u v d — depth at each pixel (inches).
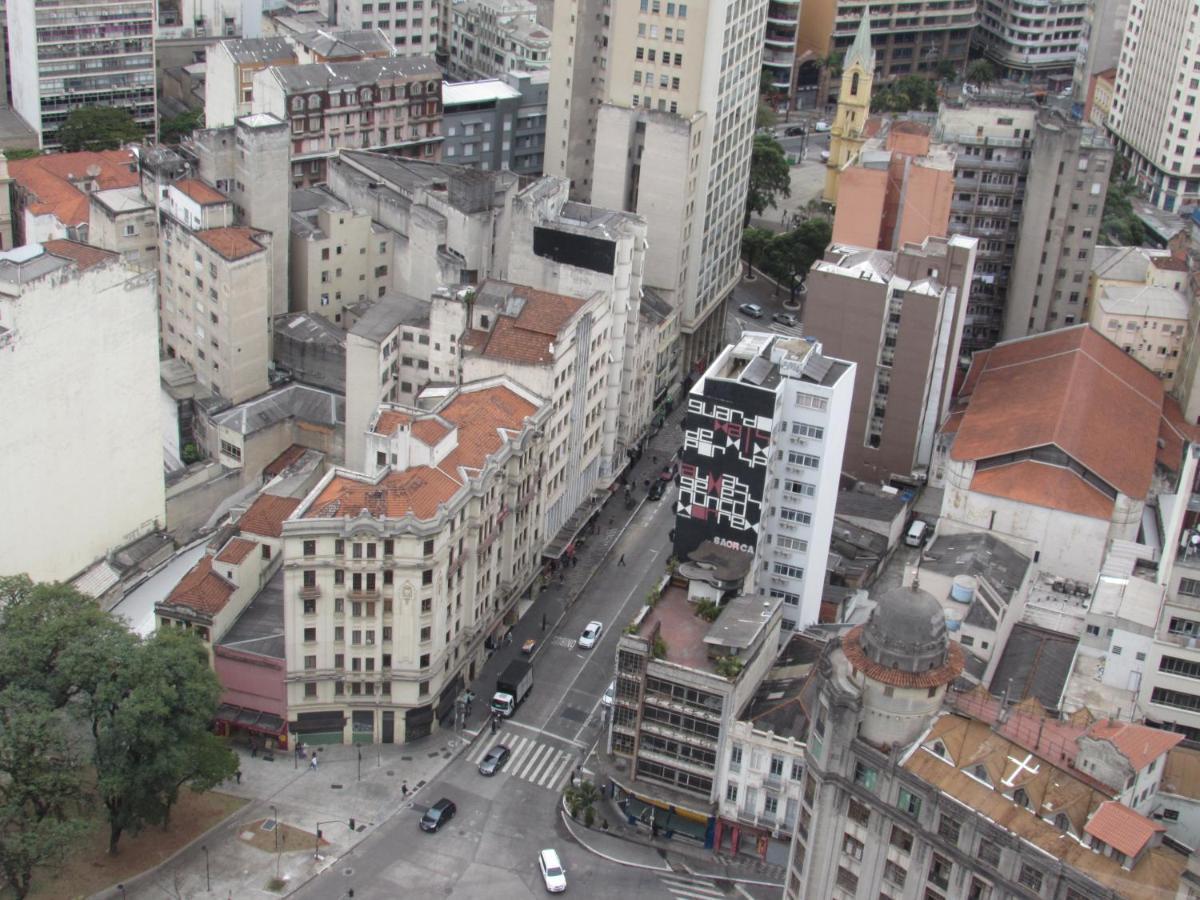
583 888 7047.2
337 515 7303.2
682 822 7381.9
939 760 5433.1
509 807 7485.2
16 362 7608.3
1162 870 5088.6
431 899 6904.5
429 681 7711.6
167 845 7042.3
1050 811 5255.9
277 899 6815.9
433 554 7416.3
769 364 7819.9
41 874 6771.7
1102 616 7495.1
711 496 7854.3
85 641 6801.2
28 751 6471.5
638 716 7283.5
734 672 7062.0
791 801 7081.7
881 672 5447.8
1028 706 6382.9
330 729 7746.1
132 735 6604.3
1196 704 7012.8
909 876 5472.4
